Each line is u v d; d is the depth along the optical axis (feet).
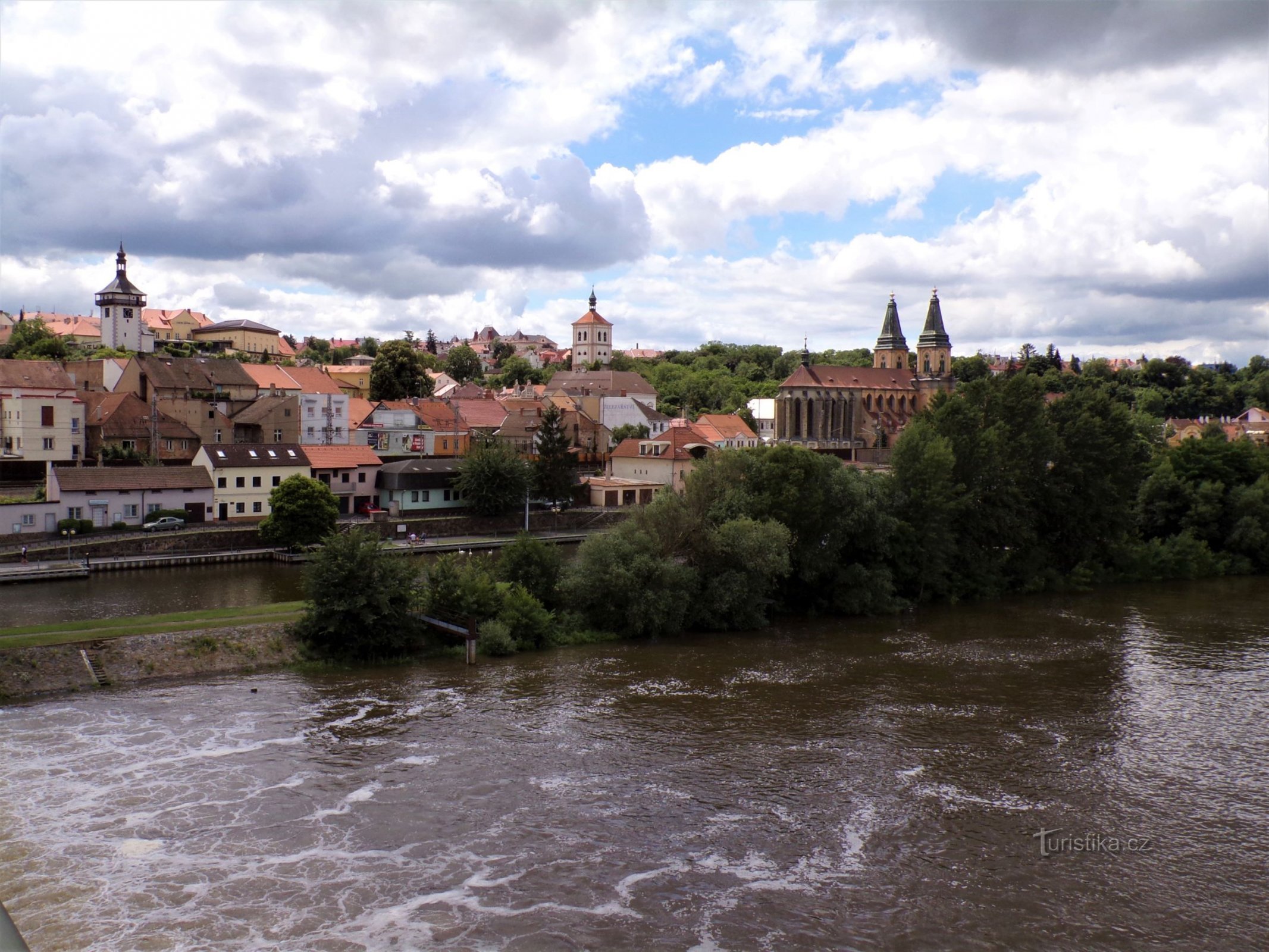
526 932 115.85
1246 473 428.15
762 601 280.31
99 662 205.05
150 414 457.27
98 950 110.11
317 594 224.94
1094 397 389.19
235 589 294.66
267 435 480.64
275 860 131.03
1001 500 339.77
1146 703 205.98
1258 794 158.92
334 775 159.22
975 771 167.12
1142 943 116.57
